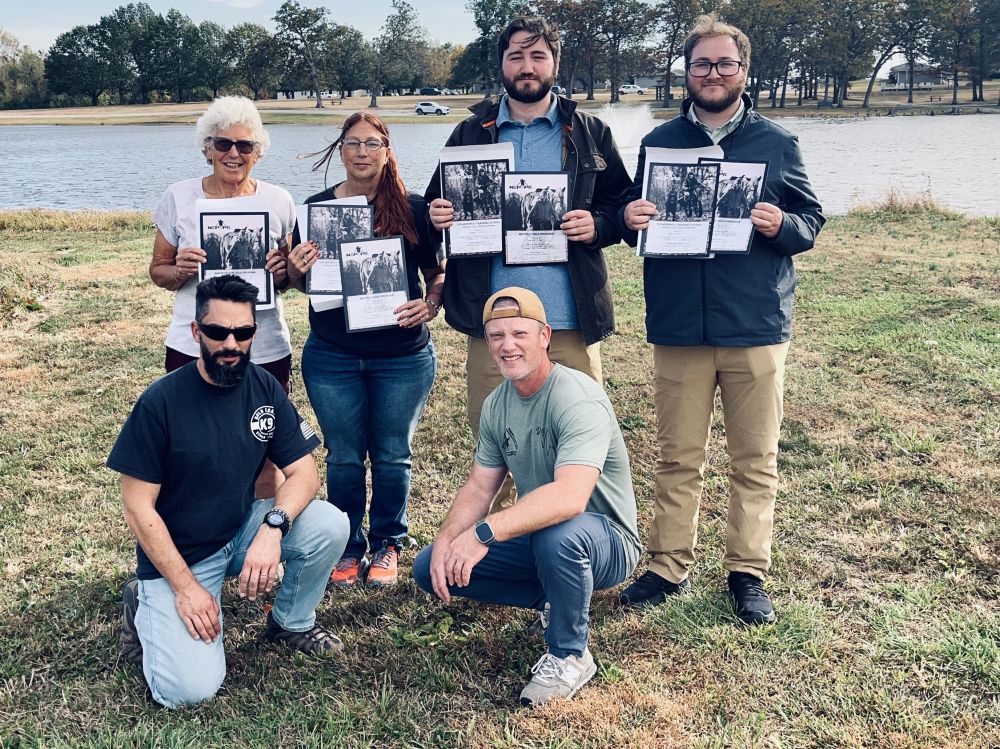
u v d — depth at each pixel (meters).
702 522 4.25
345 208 3.48
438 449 5.27
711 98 3.22
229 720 2.83
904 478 4.59
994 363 6.41
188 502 2.99
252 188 3.70
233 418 3.00
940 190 23.20
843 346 7.11
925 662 3.03
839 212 18.80
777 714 2.83
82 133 66.38
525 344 2.89
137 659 3.17
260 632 3.38
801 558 3.82
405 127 63.97
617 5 90.50
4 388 6.53
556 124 3.59
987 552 3.79
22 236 15.21
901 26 89.06
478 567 3.14
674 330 3.40
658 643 3.23
